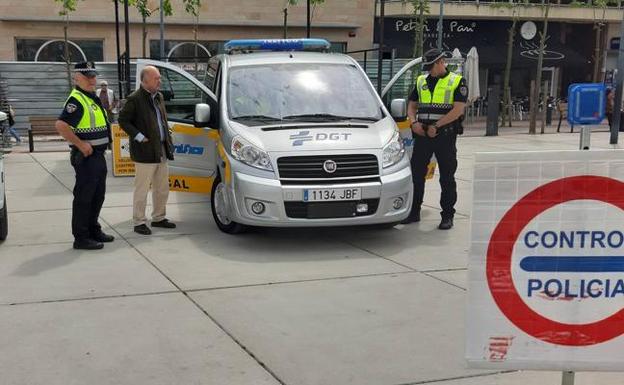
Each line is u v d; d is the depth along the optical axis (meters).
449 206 7.48
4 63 20.98
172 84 9.76
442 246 6.77
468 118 26.61
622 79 15.00
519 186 2.88
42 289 5.34
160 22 21.58
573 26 30.97
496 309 2.96
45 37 23.06
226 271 5.88
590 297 2.96
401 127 8.37
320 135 6.67
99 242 6.77
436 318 4.73
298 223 6.41
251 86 7.46
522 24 29.00
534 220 2.91
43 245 6.77
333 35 25.98
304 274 5.79
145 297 5.15
